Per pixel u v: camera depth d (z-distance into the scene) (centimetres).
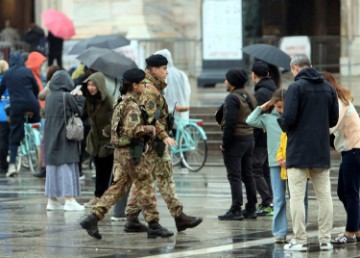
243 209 3256
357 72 7250
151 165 2747
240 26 6762
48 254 2547
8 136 4597
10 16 8850
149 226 2769
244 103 3031
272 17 8125
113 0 6819
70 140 3303
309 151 2498
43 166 4378
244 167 3086
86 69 3866
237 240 2712
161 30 6956
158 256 2484
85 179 4322
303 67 2528
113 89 3391
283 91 2675
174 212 2798
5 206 3469
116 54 3425
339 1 8194
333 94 2533
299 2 8181
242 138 3044
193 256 2475
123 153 2692
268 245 2630
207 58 6806
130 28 6769
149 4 6888
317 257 2458
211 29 6775
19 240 2759
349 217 2652
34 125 4509
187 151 4584
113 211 3088
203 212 3256
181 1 7125
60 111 3291
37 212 3309
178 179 4250
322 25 8206
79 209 3341
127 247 2630
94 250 2592
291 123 2488
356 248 2588
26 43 6881
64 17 6338
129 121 2656
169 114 2788
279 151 2628
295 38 6994
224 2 6756
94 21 6850
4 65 4688
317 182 2552
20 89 4450
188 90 4241
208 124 5325
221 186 3988
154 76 2745
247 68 6819
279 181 2669
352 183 2641
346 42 7188
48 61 6575
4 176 4506
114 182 2731
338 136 2634
